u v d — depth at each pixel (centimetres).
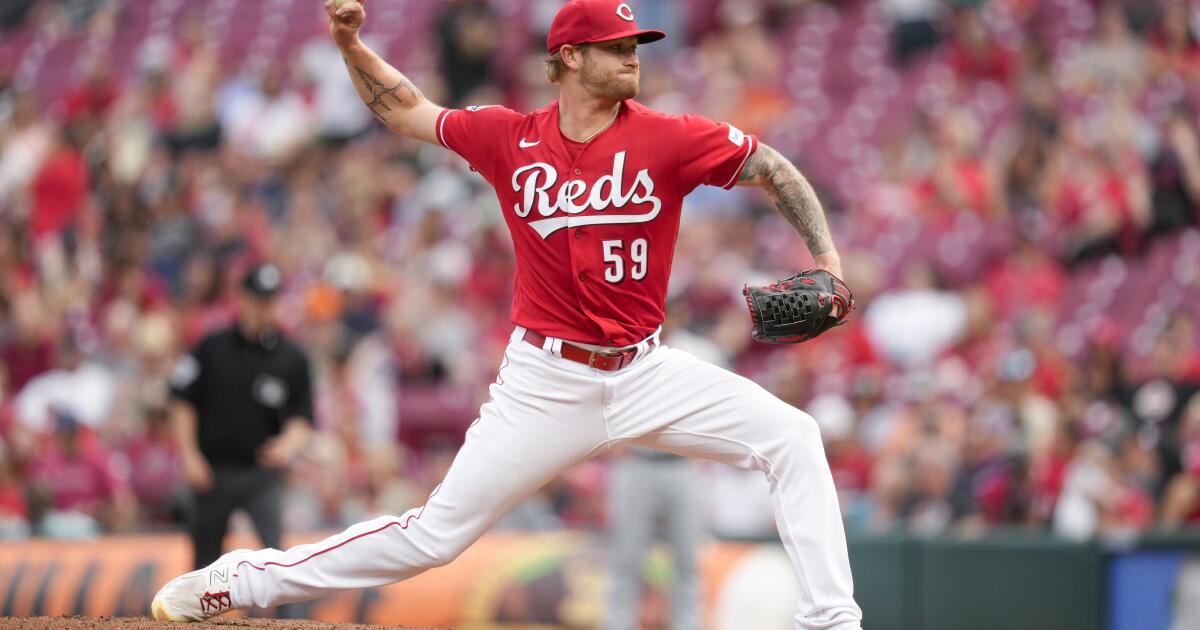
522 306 1350
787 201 1325
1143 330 3825
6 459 3055
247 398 2408
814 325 1317
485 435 1343
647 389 1334
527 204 1316
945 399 3169
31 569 2738
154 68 5297
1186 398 2898
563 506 3077
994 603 2602
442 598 2594
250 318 2417
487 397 3519
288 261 4231
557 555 2605
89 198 4816
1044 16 4975
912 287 3778
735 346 3544
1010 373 3005
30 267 4412
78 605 2661
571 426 1331
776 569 2594
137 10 6122
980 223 4134
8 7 6384
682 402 1334
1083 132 4356
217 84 5262
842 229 4369
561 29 1293
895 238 4206
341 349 3525
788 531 1322
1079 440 2894
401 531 1353
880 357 3597
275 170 4831
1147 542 2595
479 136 1342
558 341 1318
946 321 3706
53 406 3203
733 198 4331
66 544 2756
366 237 4344
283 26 5747
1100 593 2573
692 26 5475
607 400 1327
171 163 4944
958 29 4841
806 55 5162
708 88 5112
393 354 3672
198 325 3853
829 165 4725
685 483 2462
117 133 4981
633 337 1323
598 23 1276
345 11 1330
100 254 4531
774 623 2562
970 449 2906
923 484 2878
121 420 3609
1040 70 4719
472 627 2566
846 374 3478
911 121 4659
